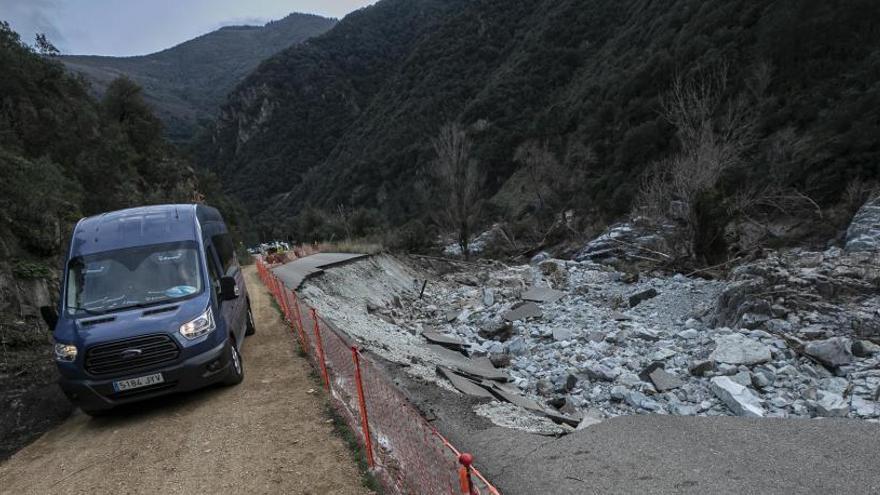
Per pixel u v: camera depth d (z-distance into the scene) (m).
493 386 10.38
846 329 10.98
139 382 6.49
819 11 45.09
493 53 139.50
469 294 22.92
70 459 6.00
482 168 80.75
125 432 6.54
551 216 50.31
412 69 159.50
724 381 9.27
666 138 48.81
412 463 4.43
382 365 9.78
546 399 10.64
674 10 73.62
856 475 5.03
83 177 35.00
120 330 6.50
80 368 6.40
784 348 10.41
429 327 18.56
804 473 5.12
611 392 10.08
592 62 94.88
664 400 9.64
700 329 13.65
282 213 161.00
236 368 7.71
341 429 6.03
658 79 59.56
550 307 18.33
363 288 22.92
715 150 23.88
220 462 5.54
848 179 28.47
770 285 13.05
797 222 27.75
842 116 33.41
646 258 23.98
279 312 13.69
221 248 9.51
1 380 8.98
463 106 125.00
